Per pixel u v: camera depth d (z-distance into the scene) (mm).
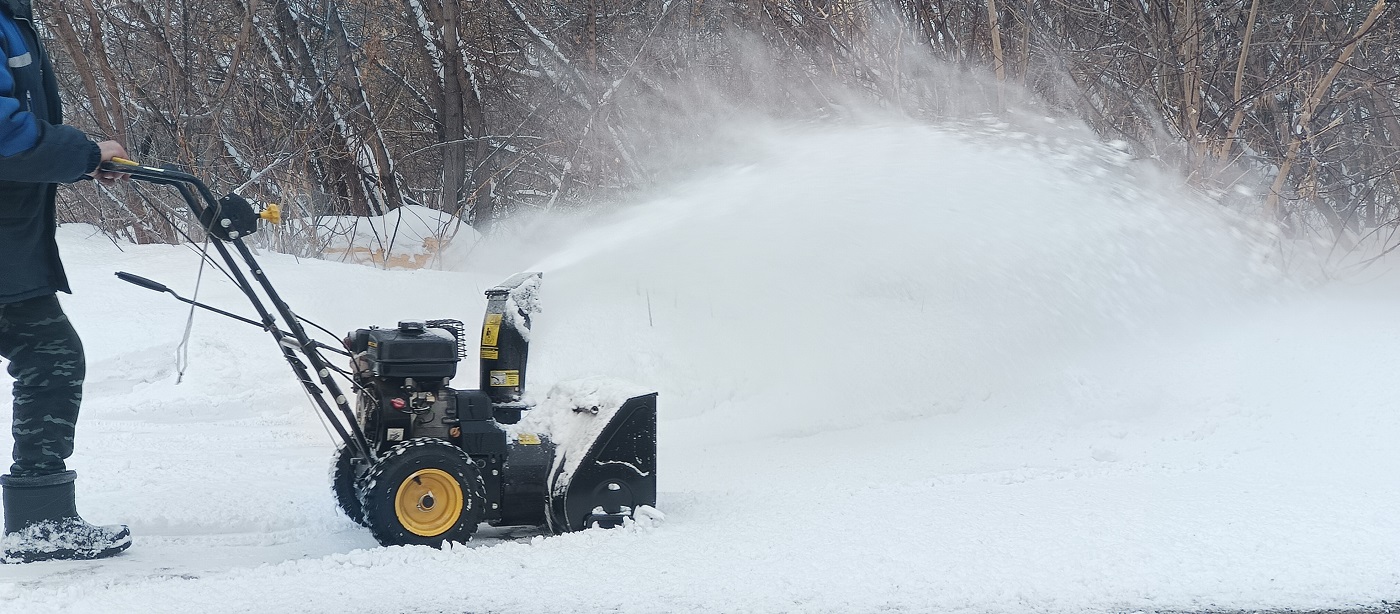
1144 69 10836
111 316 8891
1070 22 11367
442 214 16094
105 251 11156
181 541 4250
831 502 4707
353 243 13852
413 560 3857
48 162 3637
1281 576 3629
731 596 3477
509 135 17562
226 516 4562
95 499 4789
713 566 3777
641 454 4359
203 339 8445
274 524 4555
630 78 15555
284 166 15023
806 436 6570
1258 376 6715
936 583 3580
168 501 4738
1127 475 5176
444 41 17344
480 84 18422
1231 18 11141
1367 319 7660
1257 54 11055
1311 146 10336
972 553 3883
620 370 7605
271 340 8586
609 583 3605
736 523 4359
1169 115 10492
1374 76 9992
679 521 4410
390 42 18609
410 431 4215
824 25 11648
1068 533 4117
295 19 16656
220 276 10023
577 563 3820
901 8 11117
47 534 3932
